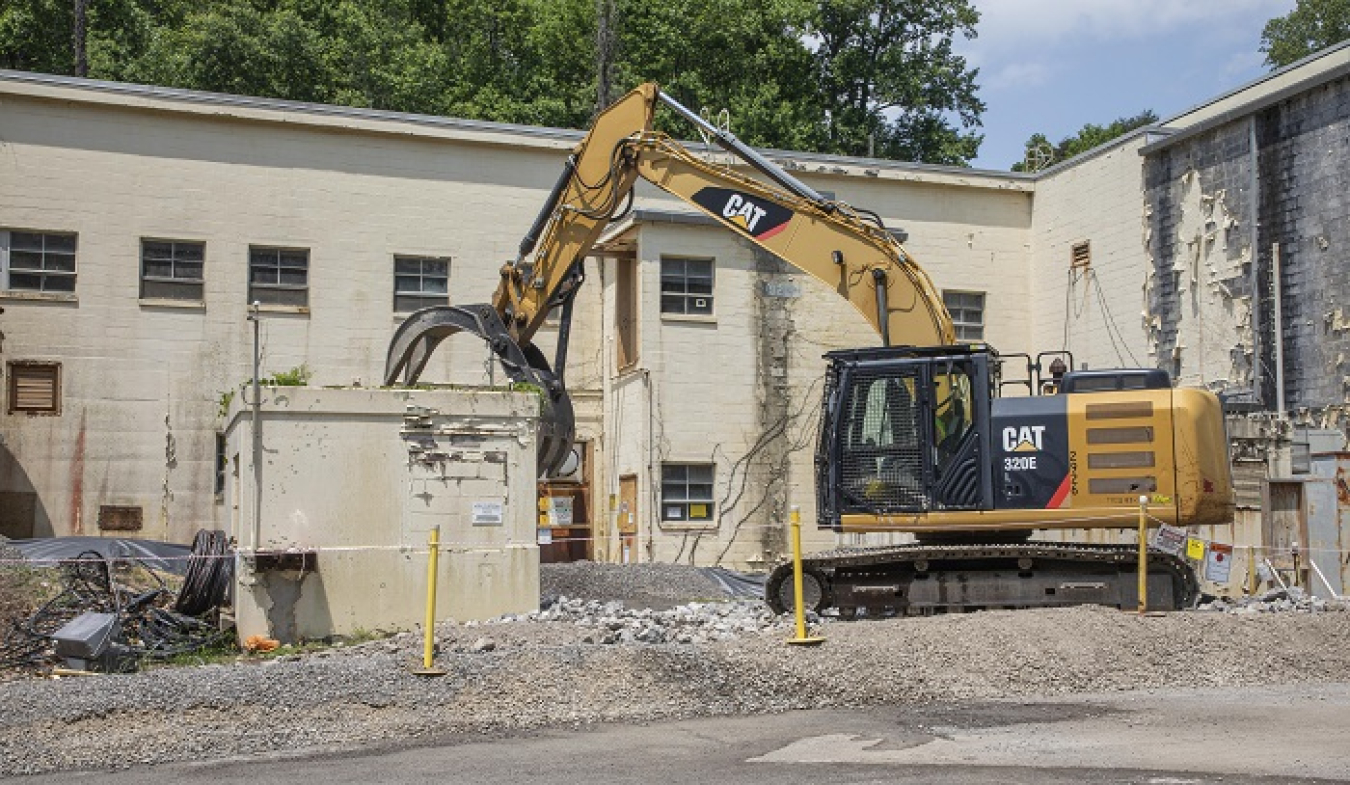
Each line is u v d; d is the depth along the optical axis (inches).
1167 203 1103.6
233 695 441.4
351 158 1110.4
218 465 1056.8
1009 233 1277.1
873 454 641.6
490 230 1140.5
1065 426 623.2
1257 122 1011.3
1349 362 921.5
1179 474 612.4
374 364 1103.6
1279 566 789.2
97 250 1040.8
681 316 1082.1
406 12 1982.0
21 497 1008.9
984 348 634.2
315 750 401.7
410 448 655.1
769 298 1107.3
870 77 1972.2
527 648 511.2
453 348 1121.4
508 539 666.2
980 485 626.2
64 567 663.8
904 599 642.2
